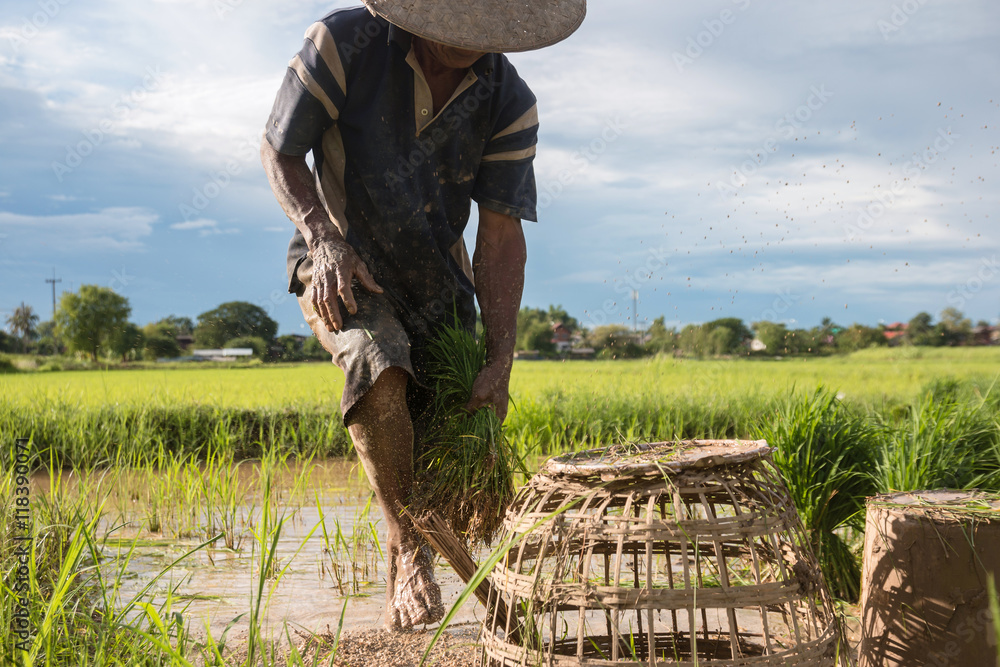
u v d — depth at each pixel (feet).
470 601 10.48
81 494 12.51
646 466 5.92
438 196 10.03
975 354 76.54
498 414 9.77
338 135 9.71
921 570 7.08
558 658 5.70
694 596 5.51
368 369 8.31
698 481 5.94
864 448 11.78
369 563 12.46
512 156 10.39
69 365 101.09
